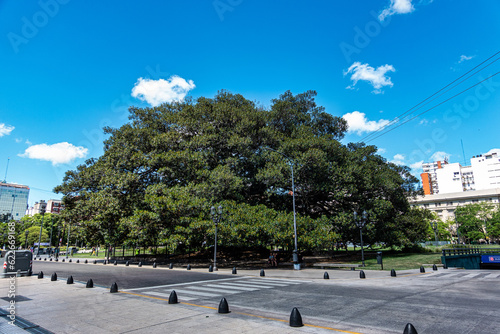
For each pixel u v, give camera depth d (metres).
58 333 6.58
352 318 7.75
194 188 27.75
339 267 25.72
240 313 8.33
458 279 16.73
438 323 7.18
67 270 24.14
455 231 99.19
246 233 24.64
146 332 6.55
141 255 41.91
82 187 38.81
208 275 19.66
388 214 39.06
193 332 6.47
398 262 29.03
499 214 81.44
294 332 6.41
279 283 15.41
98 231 32.72
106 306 9.36
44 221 91.31
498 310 8.55
